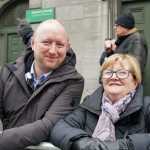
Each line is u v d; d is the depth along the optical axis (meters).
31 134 2.04
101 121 2.03
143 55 3.76
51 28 2.27
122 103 2.03
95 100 2.15
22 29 4.61
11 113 2.36
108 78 2.09
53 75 2.32
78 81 2.33
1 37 7.96
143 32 5.95
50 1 6.58
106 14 5.98
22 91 2.37
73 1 6.34
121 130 2.01
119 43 4.06
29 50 2.63
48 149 2.01
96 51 6.08
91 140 1.79
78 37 6.27
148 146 1.80
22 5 7.71
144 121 2.01
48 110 2.22
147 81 5.71
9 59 7.83
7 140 2.00
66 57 2.48
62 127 2.02
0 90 2.44
